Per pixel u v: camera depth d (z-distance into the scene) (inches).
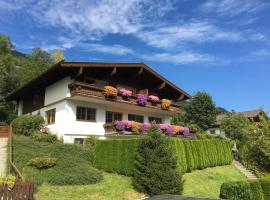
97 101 1099.9
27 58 2647.6
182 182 752.3
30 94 1343.5
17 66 2400.3
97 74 1136.2
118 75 1225.4
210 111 2245.3
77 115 1068.5
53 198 627.8
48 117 1144.8
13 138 964.6
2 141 944.3
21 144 909.8
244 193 740.7
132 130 1089.4
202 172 1033.5
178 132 1264.8
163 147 767.1
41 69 2260.1
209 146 1151.6
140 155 776.3
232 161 1285.7
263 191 800.9
